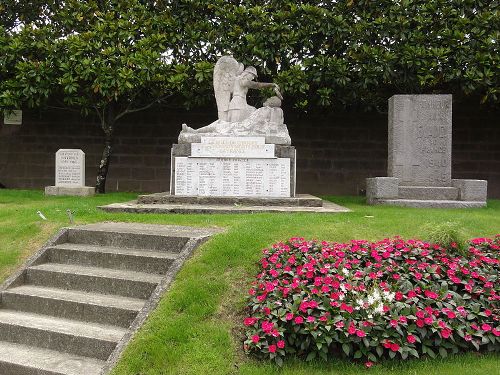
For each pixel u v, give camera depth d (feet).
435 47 34.06
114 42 36.35
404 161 32.19
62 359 12.90
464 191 29.78
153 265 16.24
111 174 44.37
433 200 29.91
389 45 35.78
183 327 12.73
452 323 12.60
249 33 36.55
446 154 31.94
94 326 14.02
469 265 14.85
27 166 44.65
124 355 11.98
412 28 35.76
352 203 32.63
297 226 19.03
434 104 32.01
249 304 13.39
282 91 35.73
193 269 15.07
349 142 43.55
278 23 36.27
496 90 33.91
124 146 44.45
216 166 27.04
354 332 11.82
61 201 30.09
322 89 36.29
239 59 36.52
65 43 35.70
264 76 38.34
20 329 14.03
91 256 17.37
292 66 35.50
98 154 44.65
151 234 17.87
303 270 14.12
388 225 20.12
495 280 14.39
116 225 20.68
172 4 37.81
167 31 37.04
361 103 40.09
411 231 19.25
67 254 17.75
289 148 27.17
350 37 35.73
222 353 12.05
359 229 19.44
